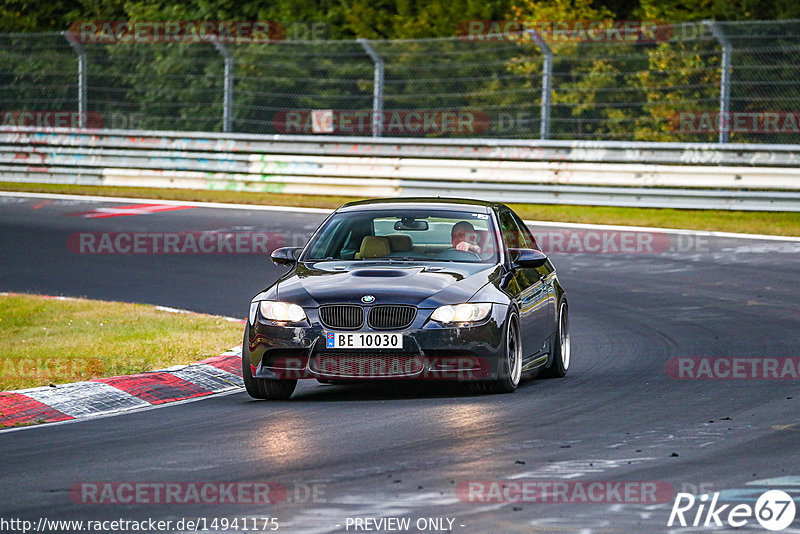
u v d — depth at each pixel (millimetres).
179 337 37688
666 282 49344
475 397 28672
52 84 97938
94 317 42250
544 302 32062
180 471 20844
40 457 22328
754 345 36188
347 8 96062
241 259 56562
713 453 21781
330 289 28734
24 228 65750
